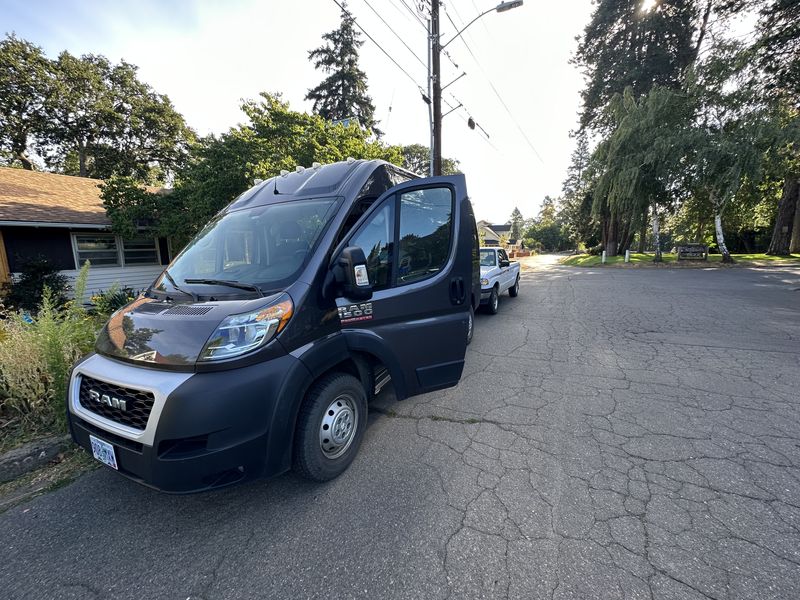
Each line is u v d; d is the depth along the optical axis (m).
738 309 8.14
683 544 2.04
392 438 3.29
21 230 10.48
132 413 2.13
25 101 23.58
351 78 29.33
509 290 11.37
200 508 2.48
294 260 2.70
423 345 3.27
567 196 47.75
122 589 1.90
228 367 2.13
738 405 3.70
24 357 3.58
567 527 2.20
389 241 3.10
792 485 2.50
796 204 21.75
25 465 2.97
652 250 45.81
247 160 10.45
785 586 1.77
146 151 29.14
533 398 4.03
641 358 5.23
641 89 23.36
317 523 2.31
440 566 1.96
